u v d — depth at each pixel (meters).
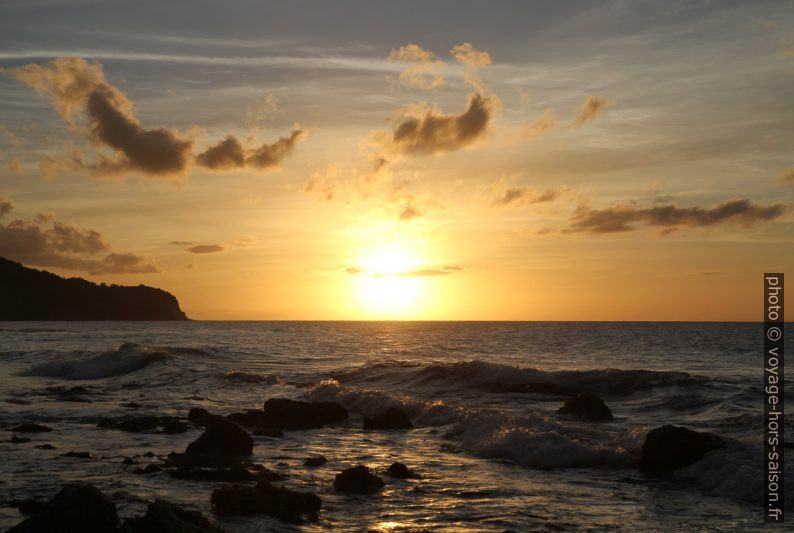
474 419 19.22
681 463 13.71
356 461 15.11
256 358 48.66
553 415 21.19
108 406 24.31
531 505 11.40
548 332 126.38
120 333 114.12
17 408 23.72
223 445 15.54
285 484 12.76
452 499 11.77
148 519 8.52
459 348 68.31
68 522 8.10
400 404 22.55
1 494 11.44
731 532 10.01
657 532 9.94
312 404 22.06
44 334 106.50
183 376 34.19
